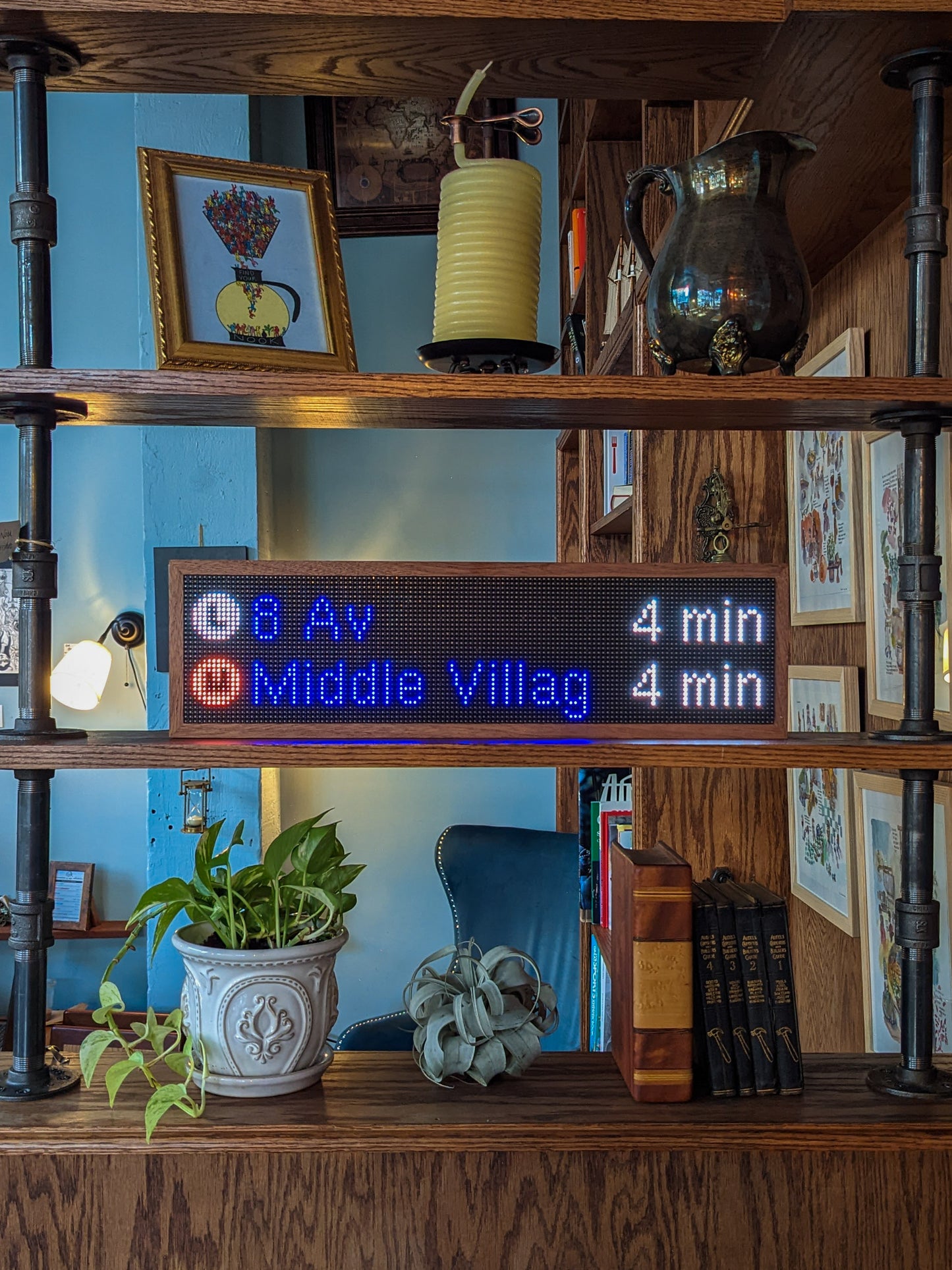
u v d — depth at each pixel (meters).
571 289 3.22
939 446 1.20
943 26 0.96
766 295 1.01
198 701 1.04
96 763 0.99
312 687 1.04
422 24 0.99
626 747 1.00
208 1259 1.02
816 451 1.59
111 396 1.01
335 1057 1.17
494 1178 1.03
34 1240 1.01
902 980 1.08
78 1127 0.98
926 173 1.02
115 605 3.77
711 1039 1.05
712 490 1.74
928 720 1.06
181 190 1.10
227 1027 1.03
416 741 1.04
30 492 1.06
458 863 2.92
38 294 1.03
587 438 3.07
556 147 3.63
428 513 3.67
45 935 1.07
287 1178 1.02
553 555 3.68
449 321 1.09
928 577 1.06
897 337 1.30
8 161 3.75
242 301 1.10
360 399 1.02
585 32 1.00
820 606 1.59
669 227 1.09
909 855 1.06
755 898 1.08
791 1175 1.03
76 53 1.04
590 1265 1.03
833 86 1.05
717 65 1.05
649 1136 0.98
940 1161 1.04
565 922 2.78
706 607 1.06
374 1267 1.02
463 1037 1.07
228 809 3.12
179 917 3.15
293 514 3.66
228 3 0.96
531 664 1.05
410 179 3.60
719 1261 1.03
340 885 1.10
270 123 3.61
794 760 1.00
